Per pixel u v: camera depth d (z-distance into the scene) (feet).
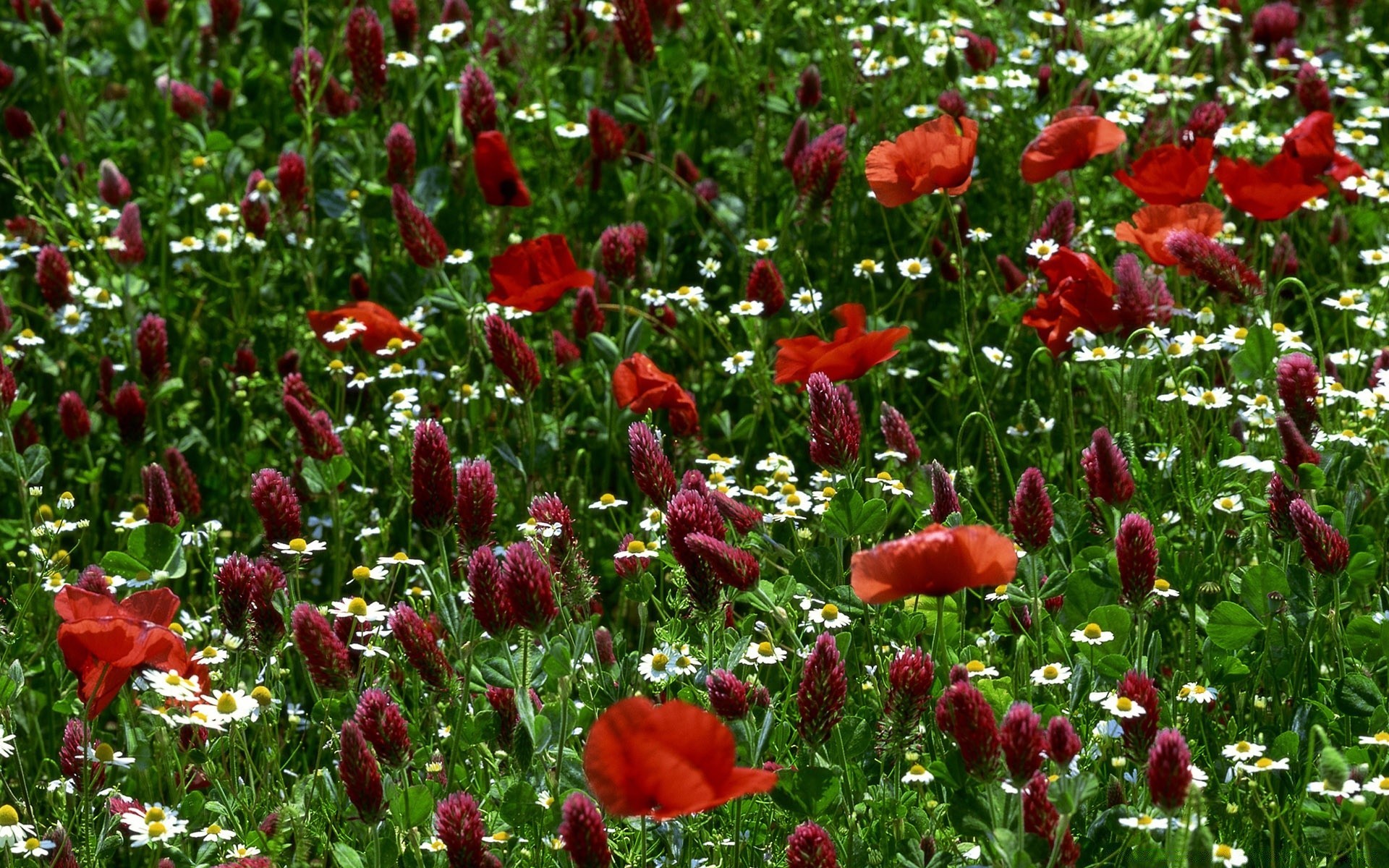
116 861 17.33
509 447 20.52
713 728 10.73
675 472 20.98
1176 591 16.49
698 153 29.63
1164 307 19.83
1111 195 26.89
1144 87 26.45
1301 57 29.22
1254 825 13.85
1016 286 23.29
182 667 13.98
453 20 29.01
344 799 14.38
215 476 24.06
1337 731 14.93
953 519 14.89
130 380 24.07
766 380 22.18
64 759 14.62
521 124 29.37
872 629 15.31
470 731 14.71
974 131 18.49
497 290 21.50
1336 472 16.67
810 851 11.87
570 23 30.01
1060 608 16.58
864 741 13.55
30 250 25.70
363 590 16.33
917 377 24.76
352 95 30.89
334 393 25.03
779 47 31.55
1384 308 22.35
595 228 27.68
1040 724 13.34
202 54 31.14
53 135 30.83
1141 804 13.34
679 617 16.31
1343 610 17.30
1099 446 15.38
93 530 22.00
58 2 33.53
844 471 15.06
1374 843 12.88
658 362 25.26
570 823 11.16
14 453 18.57
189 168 28.58
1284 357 16.57
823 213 23.99
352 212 25.95
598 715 14.74
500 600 13.21
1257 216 20.80
